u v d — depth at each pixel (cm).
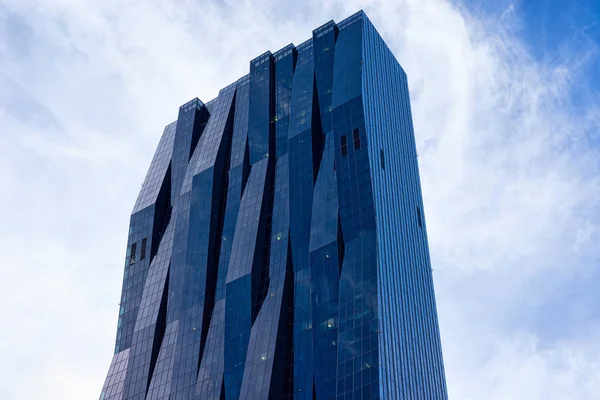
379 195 15488
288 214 17000
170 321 17612
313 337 14125
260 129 19200
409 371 14025
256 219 17225
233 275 16512
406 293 15200
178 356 16612
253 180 18300
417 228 17338
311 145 17238
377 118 17062
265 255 16688
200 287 17438
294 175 17088
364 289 13962
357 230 14912
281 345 14825
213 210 18650
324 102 18038
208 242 18062
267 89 19888
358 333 13475
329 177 16275
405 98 19875
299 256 15962
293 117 18138
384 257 14650
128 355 18000
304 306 15188
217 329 16375
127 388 17162
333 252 14812
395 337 13862
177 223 19262
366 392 12656
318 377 13550
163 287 18388
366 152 15788
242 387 14588
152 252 19650
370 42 18550
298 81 19012
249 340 15275
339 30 19088
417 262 16538
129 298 19200
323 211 15650
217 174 19262
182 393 15888
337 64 17862
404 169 17750
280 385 14412
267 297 15750
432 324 16212
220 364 15612
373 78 17762
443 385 15638
